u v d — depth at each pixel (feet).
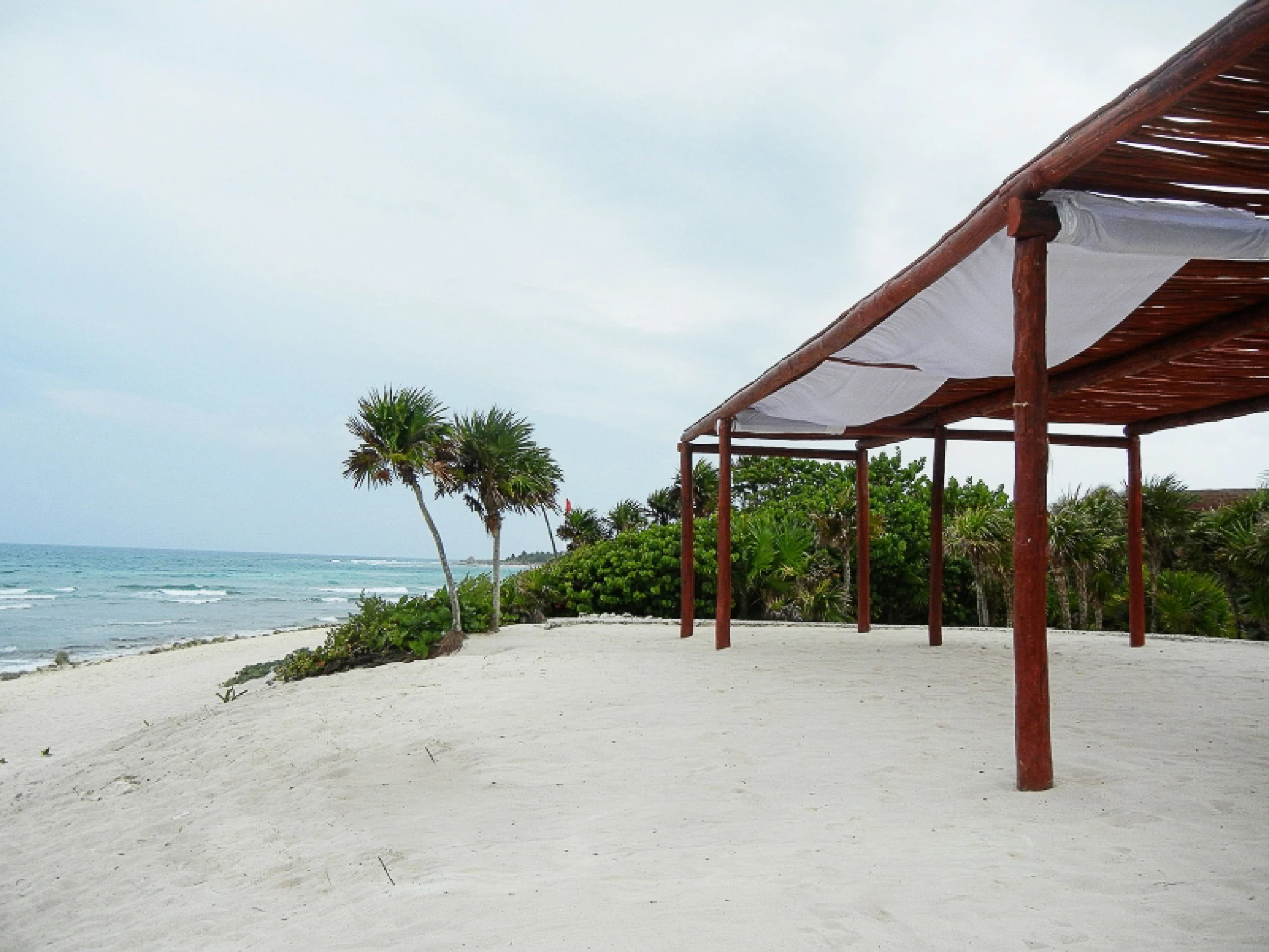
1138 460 36.83
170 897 14.51
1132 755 17.02
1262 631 63.05
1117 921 9.61
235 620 115.85
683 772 17.38
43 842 19.36
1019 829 13.03
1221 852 11.61
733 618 58.29
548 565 65.62
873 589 64.95
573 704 24.12
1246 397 31.60
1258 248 16.70
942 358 25.89
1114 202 15.55
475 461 42.34
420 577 292.81
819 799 15.29
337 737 23.26
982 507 64.49
